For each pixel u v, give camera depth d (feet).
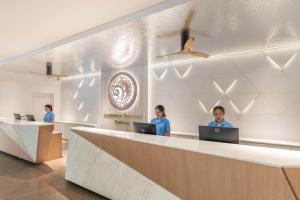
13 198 11.44
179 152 8.03
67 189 12.67
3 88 25.90
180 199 8.18
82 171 12.73
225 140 8.79
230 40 13.55
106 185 11.30
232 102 16.90
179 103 19.80
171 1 9.29
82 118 28.91
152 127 10.99
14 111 26.81
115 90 24.14
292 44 14.26
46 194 11.98
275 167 5.82
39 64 21.76
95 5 9.91
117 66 22.52
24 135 17.63
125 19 11.00
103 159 11.51
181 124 19.67
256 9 9.32
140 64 21.42
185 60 19.44
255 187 6.26
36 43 15.98
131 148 9.90
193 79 18.98
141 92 22.02
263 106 15.57
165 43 14.43
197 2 8.80
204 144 8.45
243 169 6.48
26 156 17.94
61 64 21.59
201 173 7.48
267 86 15.42
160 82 21.11
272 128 15.21
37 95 29.35
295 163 5.82
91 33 12.89
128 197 10.14
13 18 11.37
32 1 9.53
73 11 10.55
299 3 8.73
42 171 15.79
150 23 10.98
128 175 10.21
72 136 13.61
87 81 28.43
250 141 15.06
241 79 16.52
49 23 12.12
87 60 19.71
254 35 12.58
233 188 6.73
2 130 20.35
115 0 9.46
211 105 17.95
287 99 14.65
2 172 15.52
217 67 17.70
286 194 5.73
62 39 15.01
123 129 23.31
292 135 14.48
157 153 8.79
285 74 14.73
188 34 12.28
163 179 8.70
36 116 29.09
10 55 20.08
